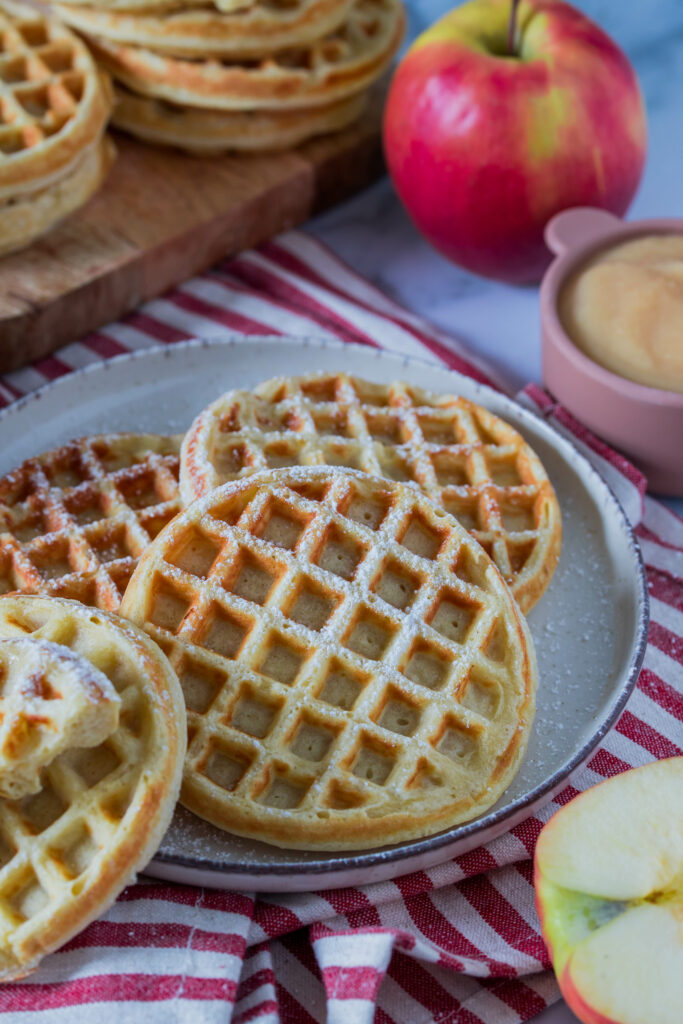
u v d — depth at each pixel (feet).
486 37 2.17
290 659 1.83
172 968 1.72
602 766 1.86
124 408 2.07
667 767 1.77
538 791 1.77
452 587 1.85
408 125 2.17
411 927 1.78
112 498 1.93
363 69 2.25
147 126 2.26
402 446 1.97
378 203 2.39
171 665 1.78
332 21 2.21
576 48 2.13
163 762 1.72
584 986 1.69
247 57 2.20
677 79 2.47
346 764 1.78
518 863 1.82
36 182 2.09
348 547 1.88
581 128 2.11
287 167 2.29
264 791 1.78
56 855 1.71
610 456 2.05
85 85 2.17
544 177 2.13
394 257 2.32
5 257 2.15
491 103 2.11
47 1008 1.71
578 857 1.73
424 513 1.89
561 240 2.09
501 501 1.96
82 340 2.18
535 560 1.92
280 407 1.99
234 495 1.86
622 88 2.14
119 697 1.71
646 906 1.72
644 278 2.03
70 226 2.19
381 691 1.80
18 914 1.70
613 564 1.97
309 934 1.78
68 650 1.73
